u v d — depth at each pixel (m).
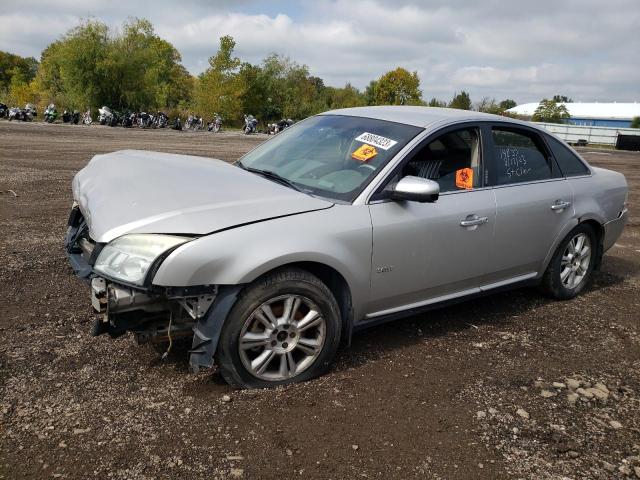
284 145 4.48
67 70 42.62
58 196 8.92
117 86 43.72
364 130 4.15
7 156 14.01
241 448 2.73
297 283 3.24
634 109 94.31
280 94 60.66
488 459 2.80
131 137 24.95
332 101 78.81
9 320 3.97
